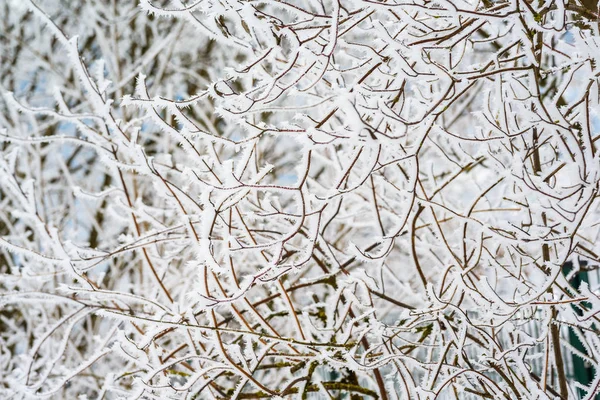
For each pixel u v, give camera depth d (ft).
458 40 7.16
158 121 7.17
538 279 10.28
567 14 8.86
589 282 11.44
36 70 31.09
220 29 7.51
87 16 29.81
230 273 7.47
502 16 6.50
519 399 8.89
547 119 7.05
